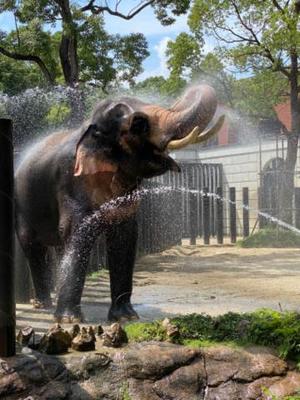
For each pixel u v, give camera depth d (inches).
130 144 246.8
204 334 213.2
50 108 641.0
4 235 192.1
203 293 372.2
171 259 636.7
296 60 848.9
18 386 183.2
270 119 1032.2
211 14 840.9
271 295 364.8
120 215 264.4
